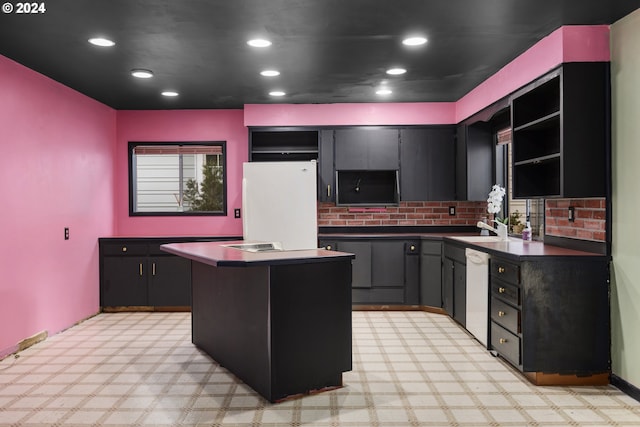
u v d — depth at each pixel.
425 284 4.81
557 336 2.82
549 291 2.83
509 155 4.57
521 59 3.39
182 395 2.69
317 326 2.71
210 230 5.30
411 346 3.62
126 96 4.59
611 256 2.82
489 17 2.71
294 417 2.39
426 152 5.07
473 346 3.62
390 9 2.59
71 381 2.91
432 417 2.39
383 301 4.89
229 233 5.30
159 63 3.54
